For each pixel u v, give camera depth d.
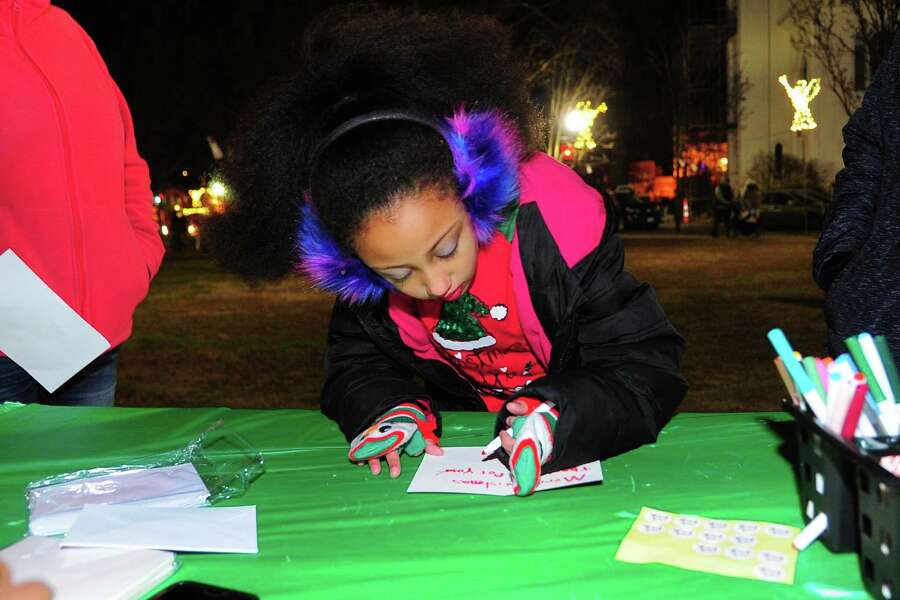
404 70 1.34
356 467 1.50
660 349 1.58
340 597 1.04
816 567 1.06
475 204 1.29
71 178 1.97
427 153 1.23
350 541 1.19
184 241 21.44
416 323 1.73
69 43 2.03
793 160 23.95
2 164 1.91
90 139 2.01
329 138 1.26
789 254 13.67
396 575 1.09
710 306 7.97
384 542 1.19
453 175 1.25
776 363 1.17
